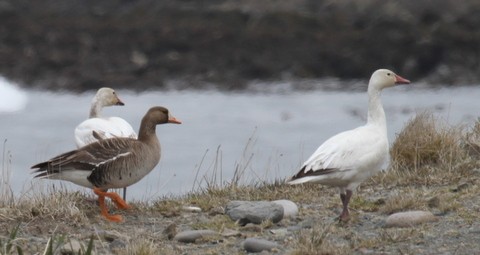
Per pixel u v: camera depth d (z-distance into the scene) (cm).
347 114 3694
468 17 5094
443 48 4825
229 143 3002
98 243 943
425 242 904
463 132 1388
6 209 1049
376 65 4838
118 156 1057
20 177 2209
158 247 932
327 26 5144
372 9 5234
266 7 5394
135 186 2003
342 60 4859
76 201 1111
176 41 5072
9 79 4734
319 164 983
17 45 5125
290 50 4947
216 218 1043
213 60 4894
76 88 4634
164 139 3134
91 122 1286
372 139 1009
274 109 3894
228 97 4334
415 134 1298
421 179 1188
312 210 1077
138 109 3931
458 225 964
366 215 1046
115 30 5244
